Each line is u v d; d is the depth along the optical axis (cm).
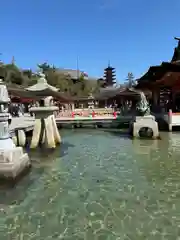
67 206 709
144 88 3675
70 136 2298
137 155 1372
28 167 1043
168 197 764
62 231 576
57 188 855
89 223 612
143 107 1967
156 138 1919
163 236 549
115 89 5969
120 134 2309
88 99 5728
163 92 3203
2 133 902
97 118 2944
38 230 580
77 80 8475
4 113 907
